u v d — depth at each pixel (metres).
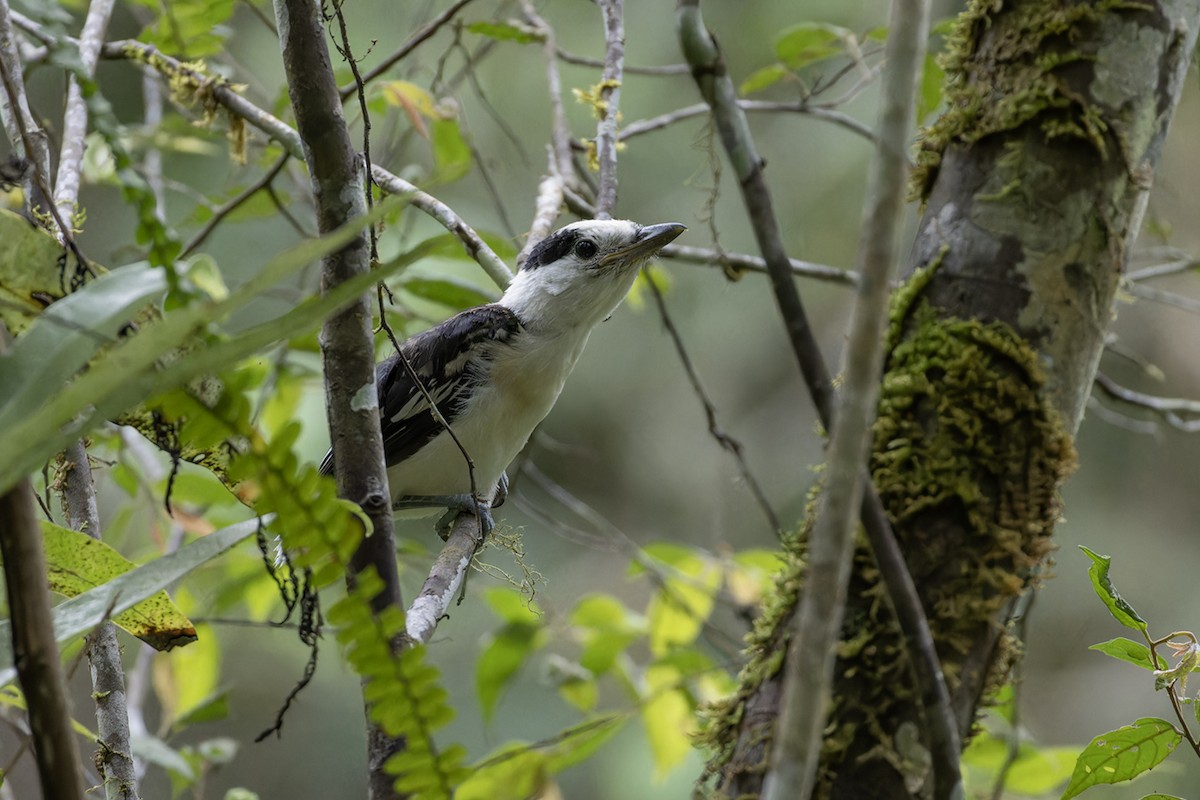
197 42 9.95
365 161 6.41
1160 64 5.84
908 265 5.96
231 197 11.08
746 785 5.34
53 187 8.15
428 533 14.66
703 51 4.15
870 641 5.24
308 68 4.82
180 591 10.31
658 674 10.25
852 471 3.40
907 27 3.51
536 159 14.92
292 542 3.62
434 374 9.58
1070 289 5.64
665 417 17.52
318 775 15.68
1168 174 15.86
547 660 10.52
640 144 15.62
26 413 3.29
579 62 11.27
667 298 16.66
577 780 14.94
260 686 15.78
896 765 5.11
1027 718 16.69
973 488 5.42
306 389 11.17
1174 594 16.98
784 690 5.41
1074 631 17.19
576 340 9.91
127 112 14.56
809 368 4.06
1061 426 5.55
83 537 4.86
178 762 8.02
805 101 11.12
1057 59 5.76
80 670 10.05
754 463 17.39
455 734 14.82
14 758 4.19
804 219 16.31
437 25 9.93
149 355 2.99
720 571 11.06
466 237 8.73
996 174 5.78
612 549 11.05
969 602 5.32
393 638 3.98
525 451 12.54
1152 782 11.76
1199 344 17.38
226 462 4.14
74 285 4.06
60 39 3.62
